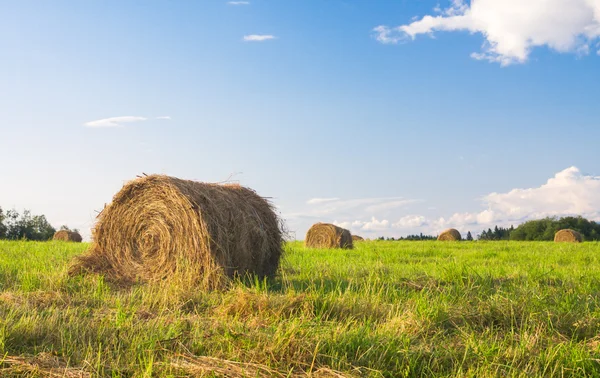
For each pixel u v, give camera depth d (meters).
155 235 8.56
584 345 4.75
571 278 8.80
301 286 7.98
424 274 9.30
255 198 9.59
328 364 4.31
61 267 9.52
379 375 4.11
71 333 4.90
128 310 6.04
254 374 4.03
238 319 5.73
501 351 4.72
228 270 8.30
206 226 8.10
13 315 5.45
